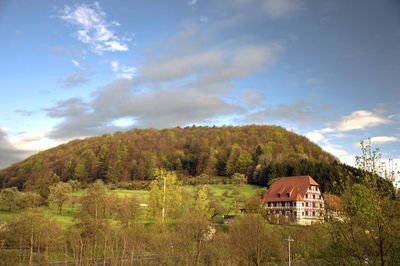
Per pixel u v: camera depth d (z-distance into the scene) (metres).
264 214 79.56
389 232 18.97
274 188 103.88
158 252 41.41
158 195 63.53
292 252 47.00
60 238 45.44
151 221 66.62
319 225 21.62
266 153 165.38
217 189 136.50
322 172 117.94
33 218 43.59
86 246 41.81
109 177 157.25
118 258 39.09
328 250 21.94
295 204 93.06
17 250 40.62
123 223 55.81
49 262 38.47
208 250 44.12
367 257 19.88
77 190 136.50
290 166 135.00
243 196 115.56
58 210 86.75
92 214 52.28
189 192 99.38
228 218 84.19
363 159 20.98
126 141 190.88
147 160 170.50
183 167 179.12
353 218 20.38
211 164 173.38
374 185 19.94
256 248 43.28
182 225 48.75
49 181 109.69
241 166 164.75
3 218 49.81
